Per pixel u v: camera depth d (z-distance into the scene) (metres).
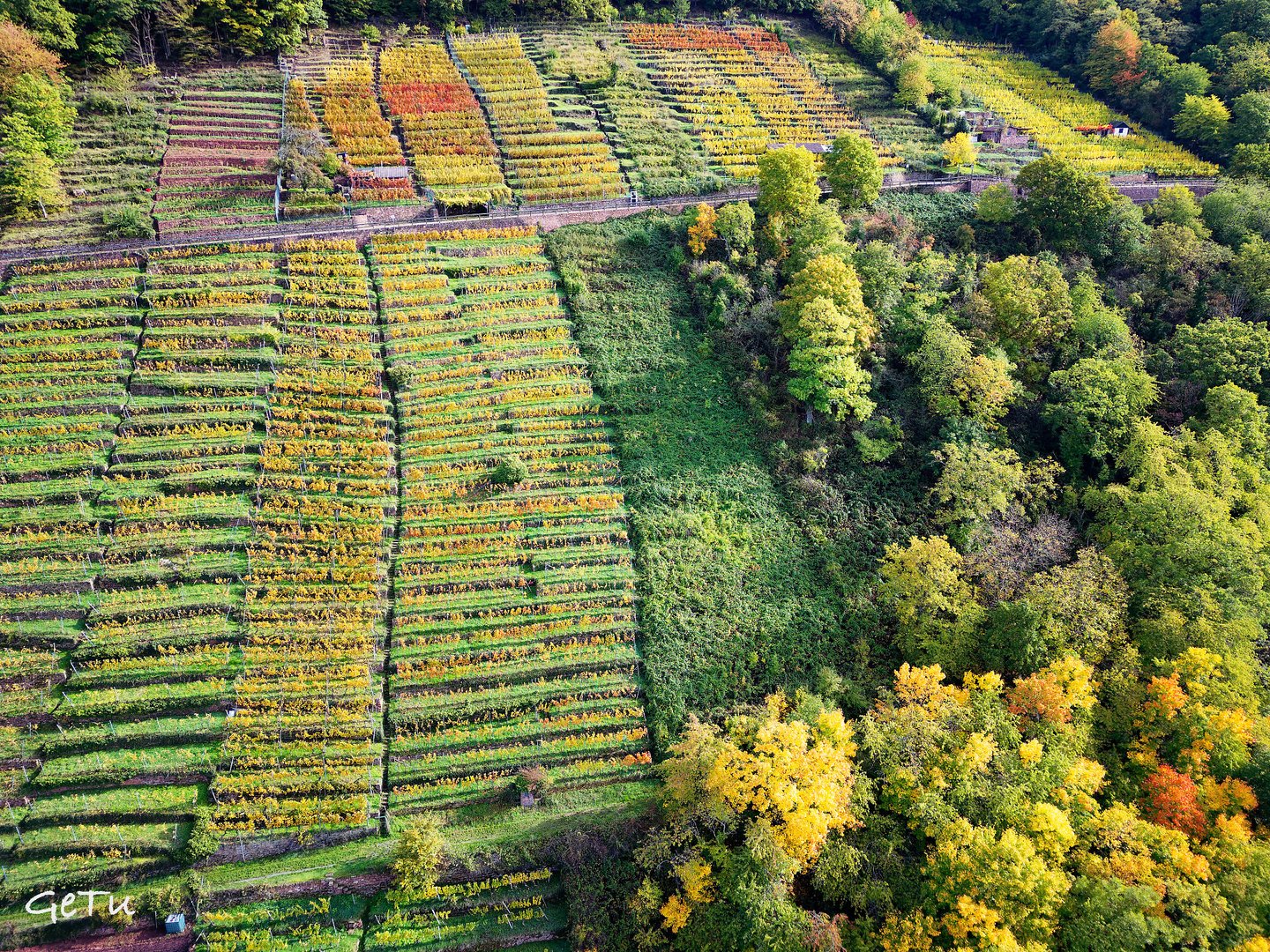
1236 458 68.00
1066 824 47.16
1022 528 64.19
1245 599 59.09
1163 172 109.88
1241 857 46.88
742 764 49.00
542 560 64.38
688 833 50.28
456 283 82.38
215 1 103.19
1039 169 90.88
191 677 57.25
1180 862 46.25
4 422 67.31
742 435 72.88
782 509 68.69
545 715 57.81
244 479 65.94
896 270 78.69
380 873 51.41
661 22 130.62
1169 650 57.25
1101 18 131.88
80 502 63.97
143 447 67.06
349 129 98.38
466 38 120.12
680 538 66.19
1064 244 90.12
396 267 82.19
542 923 50.72
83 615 59.47
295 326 76.19
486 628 60.97
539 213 90.88
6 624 58.66
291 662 58.31
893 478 69.88
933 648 58.78
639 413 73.75
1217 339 75.38
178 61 104.00
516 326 79.00
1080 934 45.09
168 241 81.50
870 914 49.12
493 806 54.41
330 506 65.50
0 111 84.81
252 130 96.88
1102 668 58.69
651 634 61.28
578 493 68.00
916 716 52.62
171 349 72.88
